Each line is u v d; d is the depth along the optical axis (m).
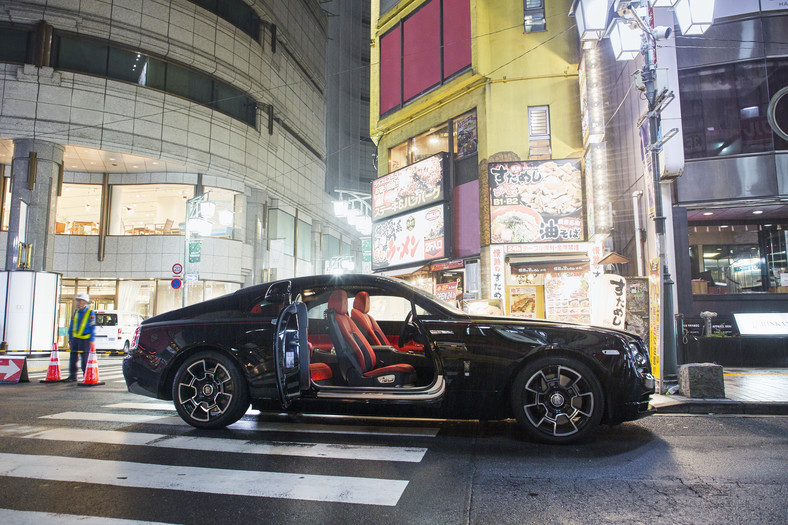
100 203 26.38
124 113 22.83
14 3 20.69
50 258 21.16
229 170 26.95
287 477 3.45
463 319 4.60
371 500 3.02
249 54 28.50
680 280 11.40
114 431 4.84
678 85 11.70
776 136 11.36
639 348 4.57
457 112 16.66
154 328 5.09
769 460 3.85
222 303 5.07
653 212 7.68
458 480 3.37
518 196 14.82
